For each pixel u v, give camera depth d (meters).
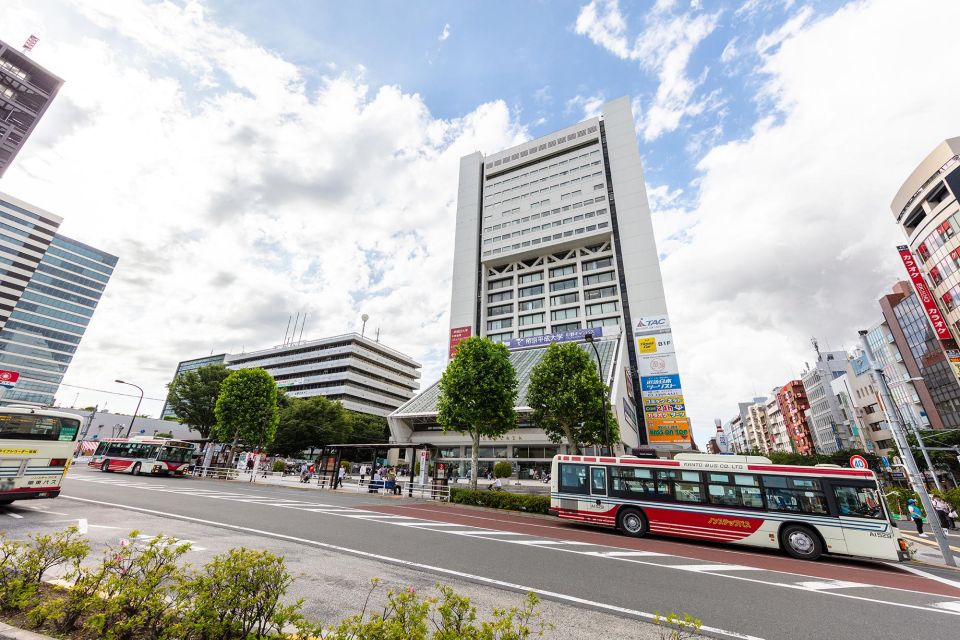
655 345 57.41
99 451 31.75
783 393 94.31
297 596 5.65
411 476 25.86
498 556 9.04
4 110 64.31
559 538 12.17
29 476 10.46
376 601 5.71
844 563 11.28
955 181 42.44
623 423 43.88
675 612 6.11
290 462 53.03
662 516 13.57
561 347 29.39
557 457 15.96
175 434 81.44
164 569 3.91
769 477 12.80
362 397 93.62
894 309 58.44
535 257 79.31
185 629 3.34
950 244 43.44
